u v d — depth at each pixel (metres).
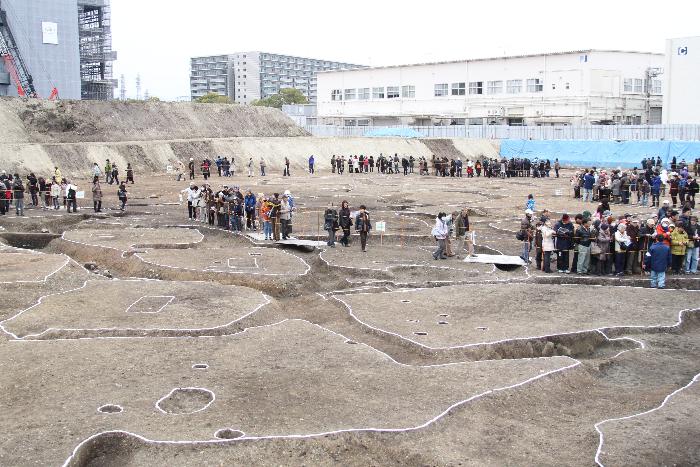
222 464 10.59
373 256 27.09
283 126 84.81
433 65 99.69
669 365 15.80
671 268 24.41
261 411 12.38
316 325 17.88
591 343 17.41
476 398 13.01
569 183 57.09
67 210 38.16
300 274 23.81
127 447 11.09
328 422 11.90
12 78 92.81
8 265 23.88
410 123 104.00
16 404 12.54
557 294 21.30
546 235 24.52
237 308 19.30
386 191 49.69
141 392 13.18
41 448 10.78
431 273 24.70
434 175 65.25
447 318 18.66
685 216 24.62
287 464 10.78
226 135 77.62
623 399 13.70
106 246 28.30
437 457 10.89
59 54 98.81
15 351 15.38
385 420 12.01
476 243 30.14
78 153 58.03
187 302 19.91
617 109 87.81
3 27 93.75
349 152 75.06
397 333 17.20
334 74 111.81
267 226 30.92
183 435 11.29
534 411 12.95
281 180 57.56
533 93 90.25
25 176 52.31
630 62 88.81
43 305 19.27
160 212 38.97
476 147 82.56
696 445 11.25
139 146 62.62
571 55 86.25
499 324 18.08
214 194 35.75
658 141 66.69
